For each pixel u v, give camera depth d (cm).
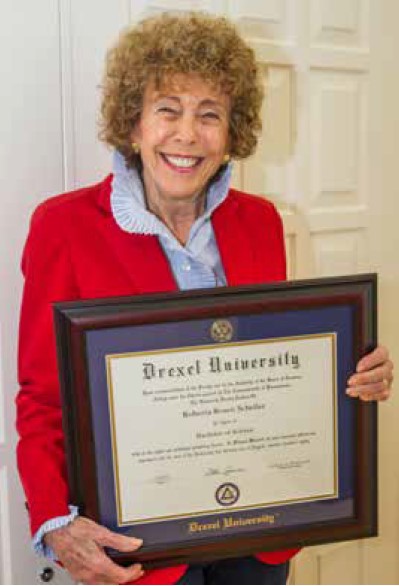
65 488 96
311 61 145
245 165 140
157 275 99
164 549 95
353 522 102
